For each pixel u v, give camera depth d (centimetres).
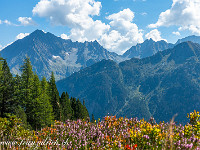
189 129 473
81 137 601
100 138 573
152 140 456
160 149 425
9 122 745
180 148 380
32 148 525
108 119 731
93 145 534
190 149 387
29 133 740
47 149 512
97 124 691
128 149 407
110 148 489
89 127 698
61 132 653
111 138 552
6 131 669
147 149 437
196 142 431
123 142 496
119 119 727
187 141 433
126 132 582
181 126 523
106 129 650
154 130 472
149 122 624
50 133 684
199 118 509
